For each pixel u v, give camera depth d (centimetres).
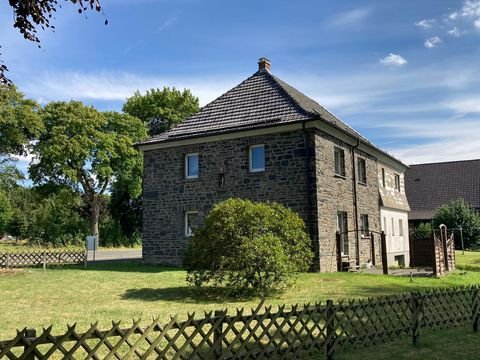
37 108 3597
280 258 1152
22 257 1942
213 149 2003
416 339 734
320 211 1752
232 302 1089
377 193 2436
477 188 4331
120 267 1966
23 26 589
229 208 1209
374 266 2136
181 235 2047
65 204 4250
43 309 990
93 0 561
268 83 2122
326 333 647
